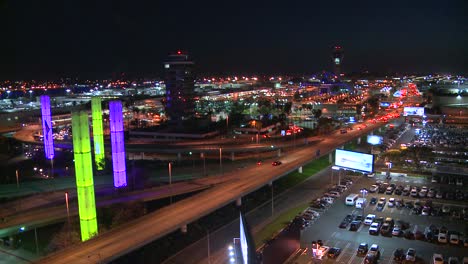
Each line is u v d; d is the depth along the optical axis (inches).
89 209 3998.5
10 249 4119.1
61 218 4315.9
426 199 5093.5
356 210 4746.6
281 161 6476.4
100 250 3262.8
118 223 4242.1
